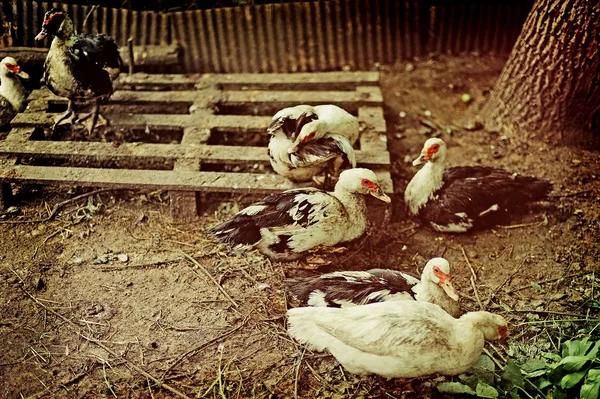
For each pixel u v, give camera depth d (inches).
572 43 104.7
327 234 91.2
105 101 109.7
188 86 119.0
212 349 86.4
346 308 80.0
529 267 97.0
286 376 84.0
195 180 101.3
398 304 79.6
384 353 77.4
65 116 108.7
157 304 91.2
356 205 93.1
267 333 88.3
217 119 111.0
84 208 102.8
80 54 101.2
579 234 100.6
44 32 100.6
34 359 84.5
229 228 90.7
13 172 100.9
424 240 101.3
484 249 99.7
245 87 119.6
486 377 82.4
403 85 125.8
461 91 125.0
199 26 122.5
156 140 112.6
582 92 108.5
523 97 113.0
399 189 107.9
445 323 78.2
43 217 101.5
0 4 119.1
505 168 109.9
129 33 122.7
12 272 94.1
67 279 93.7
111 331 88.0
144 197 104.7
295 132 100.0
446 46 130.3
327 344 79.8
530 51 109.5
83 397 81.3
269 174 104.4
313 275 94.1
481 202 99.7
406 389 83.0
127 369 84.1
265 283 94.3
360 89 118.6
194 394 82.0
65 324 88.5
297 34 124.8
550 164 109.7
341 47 126.7
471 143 115.0
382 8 124.5
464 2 127.0
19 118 108.9
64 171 102.0
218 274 95.3
